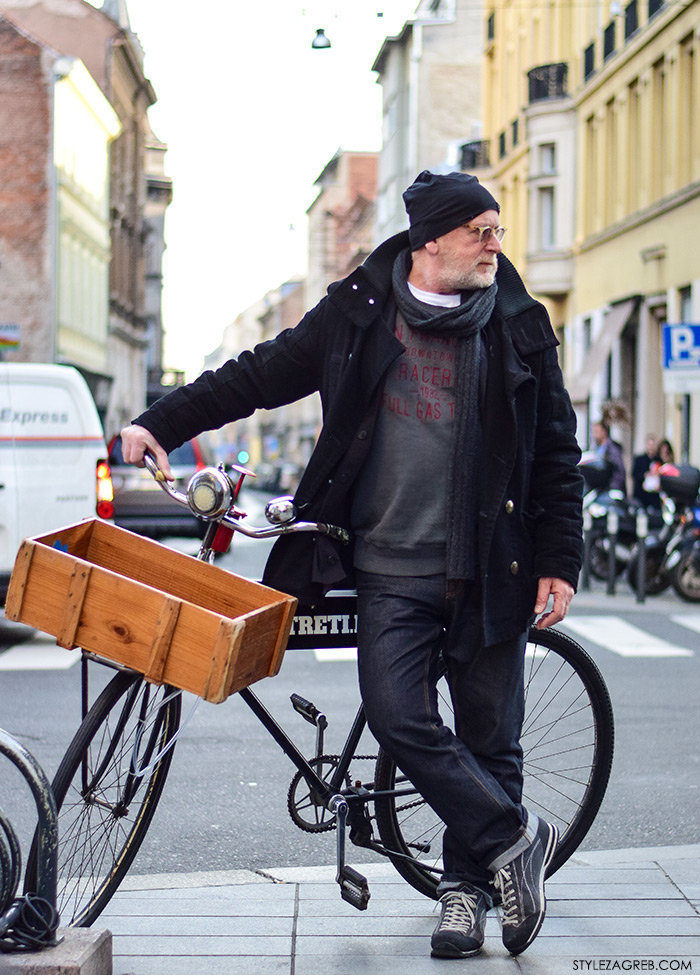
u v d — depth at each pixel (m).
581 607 15.15
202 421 4.12
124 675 3.76
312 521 4.03
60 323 44.84
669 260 28.75
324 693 9.45
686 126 28.30
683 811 6.35
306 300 115.25
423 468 3.95
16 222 43.69
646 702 9.23
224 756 7.44
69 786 3.73
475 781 3.95
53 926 3.53
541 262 37.12
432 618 4.04
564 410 4.15
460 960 3.92
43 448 12.32
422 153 62.53
